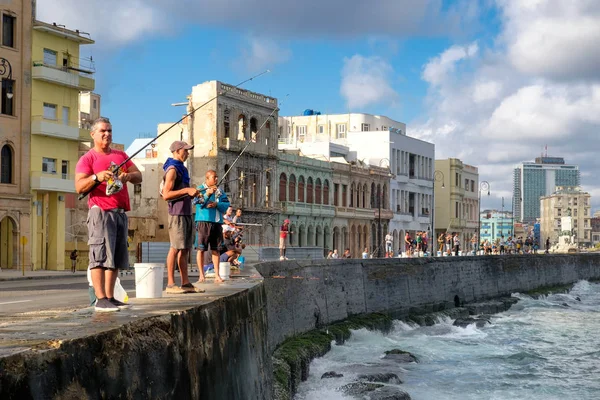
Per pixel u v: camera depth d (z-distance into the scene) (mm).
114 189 9477
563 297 77625
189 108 69812
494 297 69062
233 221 25266
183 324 9023
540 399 29328
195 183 69125
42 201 58094
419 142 108062
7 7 55125
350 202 89438
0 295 23844
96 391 6594
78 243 62031
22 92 56188
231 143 69438
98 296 9562
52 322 7867
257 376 14750
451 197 117812
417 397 28047
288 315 30547
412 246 90750
